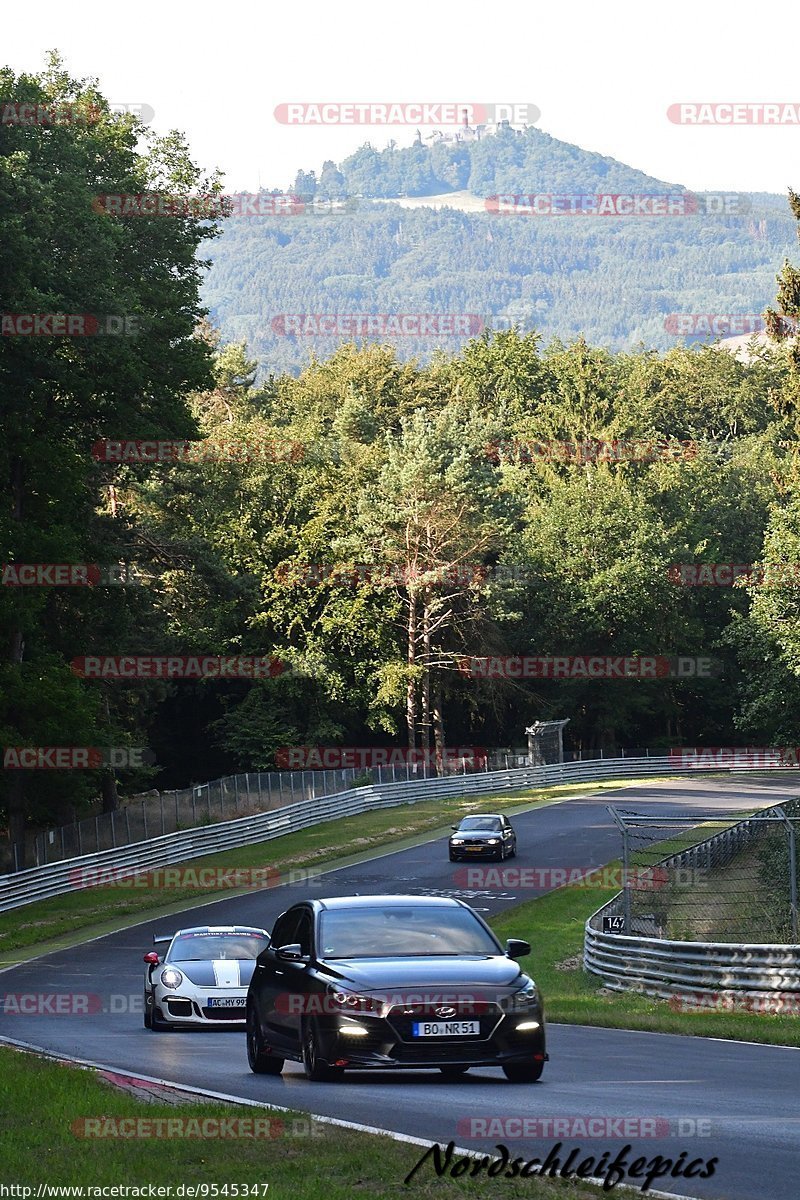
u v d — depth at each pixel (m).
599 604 192.50
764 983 45.09
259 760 161.88
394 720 174.88
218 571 121.38
